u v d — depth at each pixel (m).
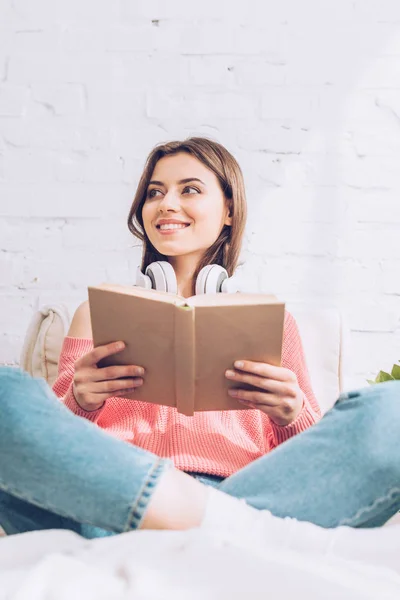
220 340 0.98
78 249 1.81
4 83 1.83
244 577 0.64
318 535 0.77
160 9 1.85
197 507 0.77
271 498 0.84
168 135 1.83
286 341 1.30
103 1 1.85
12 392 0.82
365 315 1.80
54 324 1.48
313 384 1.45
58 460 0.78
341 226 1.81
